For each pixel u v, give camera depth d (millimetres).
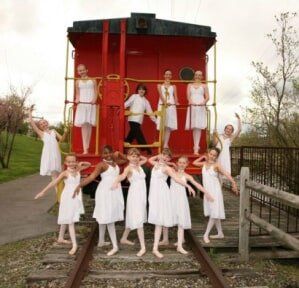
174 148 9000
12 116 21969
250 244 6980
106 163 6477
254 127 13117
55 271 5750
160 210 6379
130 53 9047
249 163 11094
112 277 5574
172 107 8094
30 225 8789
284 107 12562
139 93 8047
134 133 8047
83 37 8812
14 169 21281
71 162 6578
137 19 8586
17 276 5812
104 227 6820
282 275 6203
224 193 13086
